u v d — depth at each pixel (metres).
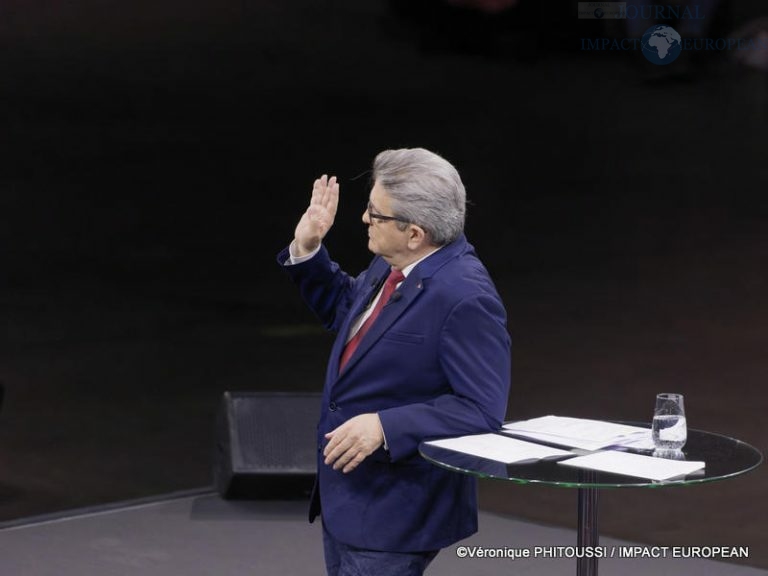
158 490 19.77
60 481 20.17
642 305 32.69
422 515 10.09
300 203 44.84
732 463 9.00
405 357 10.00
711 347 28.48
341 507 10.25
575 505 18.89
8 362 27.69
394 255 10.17
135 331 30.66
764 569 15.82
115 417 24.00
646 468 8.80
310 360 28.47
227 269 37.06
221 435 18.88
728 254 38.31
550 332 30.22
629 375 26.34
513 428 10.15
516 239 40.69
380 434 9.67
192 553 16.44
